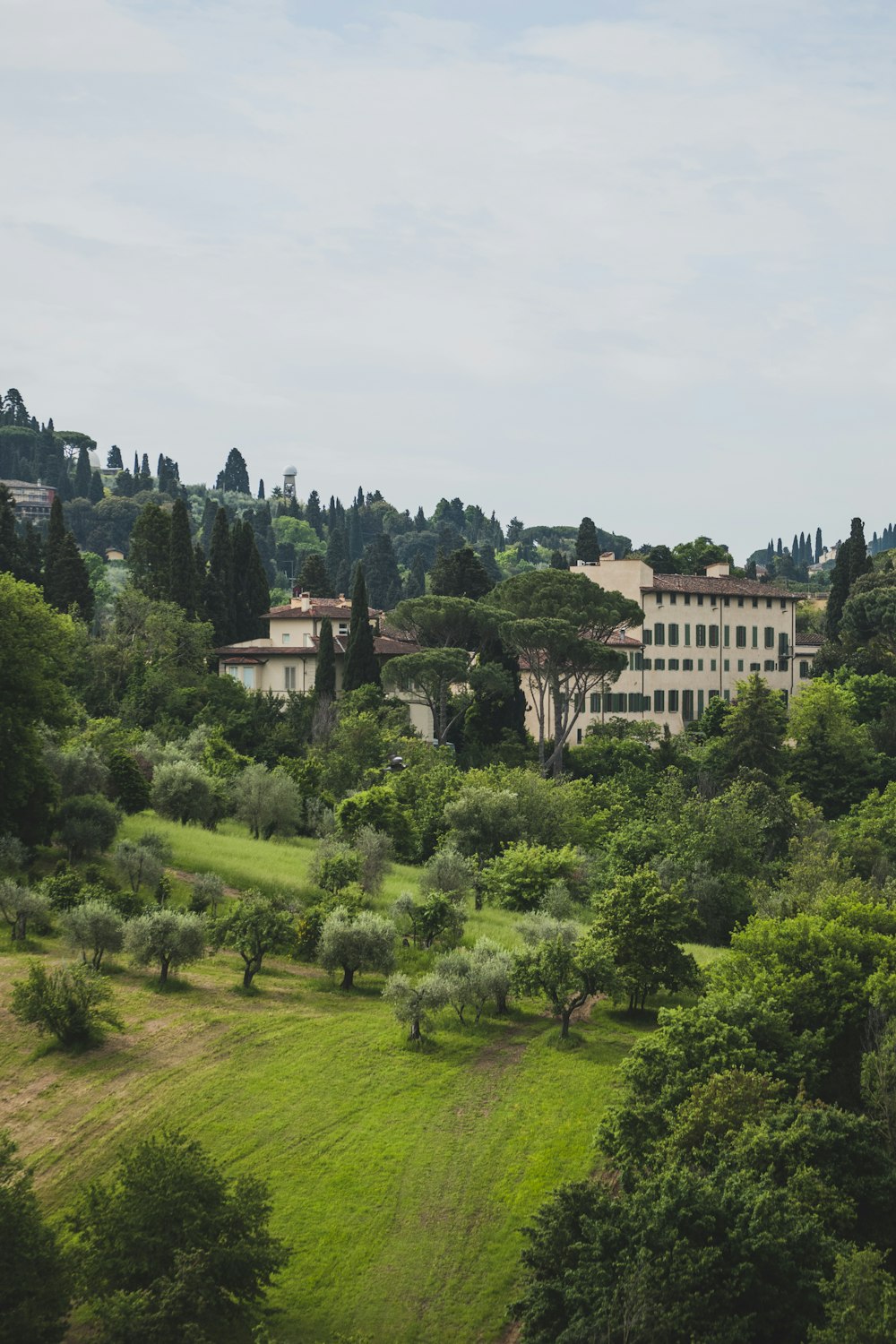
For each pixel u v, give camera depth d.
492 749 101.25
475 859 68.12
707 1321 24.69
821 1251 26.48
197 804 75.25
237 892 61.06
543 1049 44.41
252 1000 49.25
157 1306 26.36
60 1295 26.56
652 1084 35.88
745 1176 28.53
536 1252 27.91
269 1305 29.75
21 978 47.25
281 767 83.81
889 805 91.19
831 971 40.81
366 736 92.69
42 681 63.00
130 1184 28.81
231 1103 39.56
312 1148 37.00
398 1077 42.00
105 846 63.84
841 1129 31.36
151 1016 46.56
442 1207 33.97
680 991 52.16
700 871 65.38
